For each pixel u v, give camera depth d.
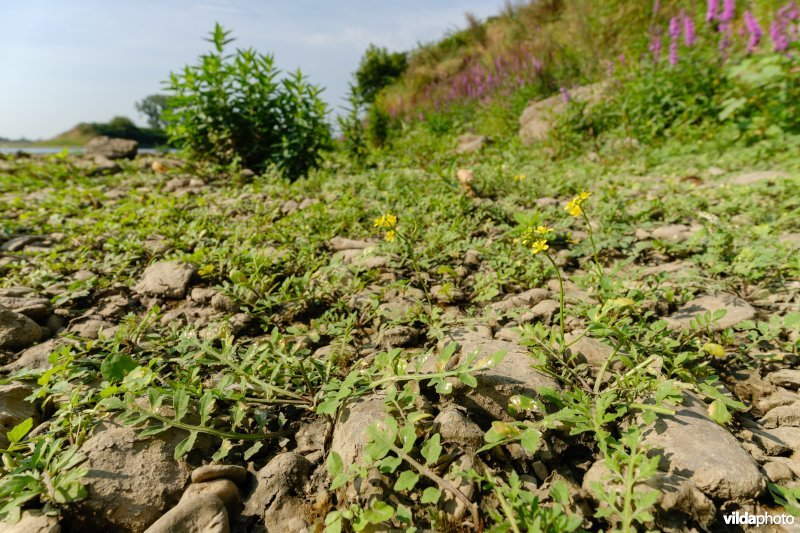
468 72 13.66
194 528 1.15
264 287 2.51
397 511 1.20
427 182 4.59
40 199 4.99
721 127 6.22
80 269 2.99
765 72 5.65
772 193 3.82
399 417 1.45
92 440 1.38
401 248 3.01
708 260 2.54
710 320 1.82
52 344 2.07
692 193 4.08
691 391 1.60
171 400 1.58
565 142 7.11
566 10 12.88
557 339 1.72
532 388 1.55
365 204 4.13
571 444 1.41
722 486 1.20
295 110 6.03
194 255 2.82
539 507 1.21
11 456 1.38
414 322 2.24
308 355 2.01
